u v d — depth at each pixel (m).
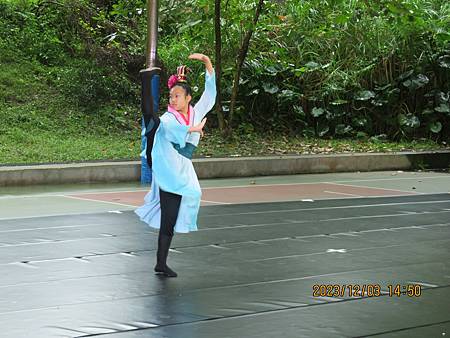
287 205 10.85
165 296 5.81
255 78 18.94
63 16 20.22
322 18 19.89
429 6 20.61
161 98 18.97
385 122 19.61
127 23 20.41
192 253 7.46
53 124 16.78
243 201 11.30
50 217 9.48
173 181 6.26
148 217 6.55
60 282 6.20
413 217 9.90
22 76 18.47
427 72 19.89
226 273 6.62
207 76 6.49
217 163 14.71
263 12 18.91
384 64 19.70
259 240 8.17
